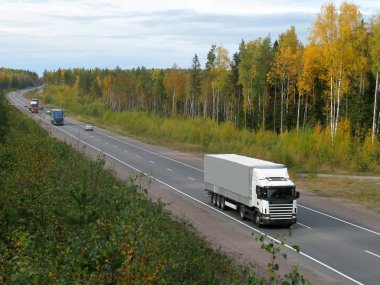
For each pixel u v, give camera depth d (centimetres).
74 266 972
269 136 7419
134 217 1202
